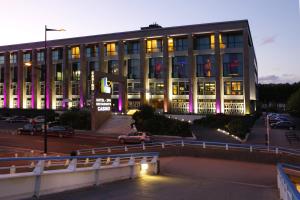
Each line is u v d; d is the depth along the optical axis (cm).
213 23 6962
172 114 6756
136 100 7675
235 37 6944
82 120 5412
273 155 2786
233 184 1697
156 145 3397
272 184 1836
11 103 9362
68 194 979
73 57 8512
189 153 3228
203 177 2042
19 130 4794
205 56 7156
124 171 1542
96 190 1105
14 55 9406
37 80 8856
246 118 5612
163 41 7462
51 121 6031
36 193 891
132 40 7831
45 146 2762
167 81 7375
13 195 820
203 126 5747
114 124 5303
